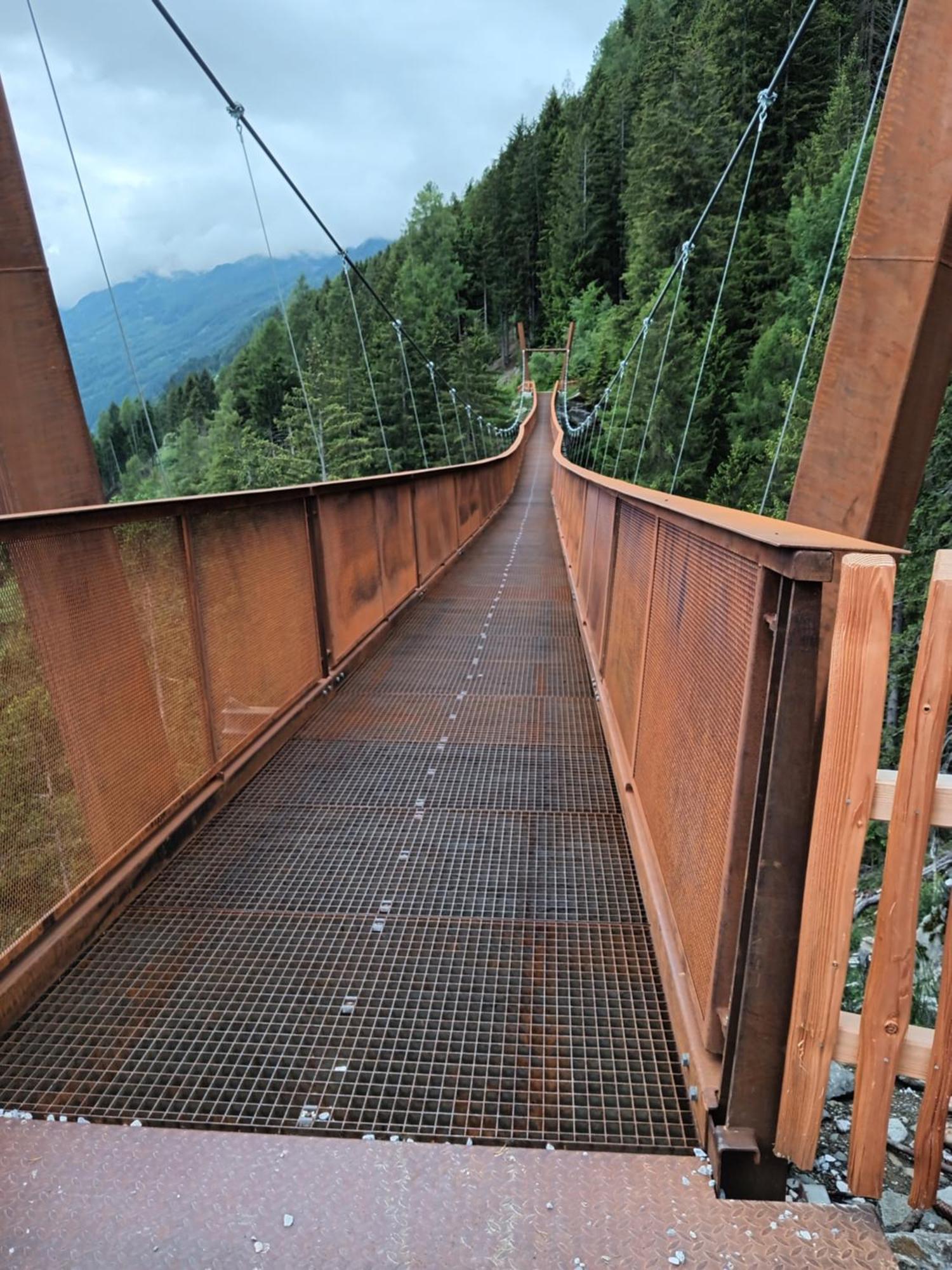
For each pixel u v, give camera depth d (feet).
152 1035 5.02
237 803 8.57
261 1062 4.79
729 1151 3.75
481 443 137.80
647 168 126.52
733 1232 3.59
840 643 3.26
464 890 6.82
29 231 9.96
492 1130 4.27
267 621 9.87
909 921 3.43
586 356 182.50
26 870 5.33
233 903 6.59
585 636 15.64
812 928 3.51
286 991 5.46
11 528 5.04
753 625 3.83
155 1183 3.84
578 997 5.43
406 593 18.99
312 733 10.78
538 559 29.99
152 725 7.05
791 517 10.20
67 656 5.74
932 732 3.25
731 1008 3.82
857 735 3.29
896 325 9.09
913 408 9.31
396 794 8.84
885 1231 3.76
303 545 11.18
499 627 17.49
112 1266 3.41
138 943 6.02
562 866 7.25
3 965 5.14
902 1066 3.58
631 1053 4.89
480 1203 3.73
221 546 8.41
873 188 9.06
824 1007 3.54
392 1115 4.36
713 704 4.68
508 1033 5.05
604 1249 3.49
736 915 4.08
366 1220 3.63
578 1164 3.97
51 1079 4.65
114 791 6.42
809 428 9.95
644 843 6.90
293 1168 3.93
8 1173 3.91
